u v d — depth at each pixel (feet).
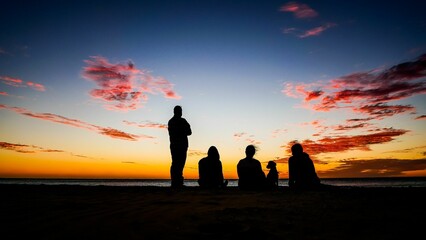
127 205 11.39
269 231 7.18
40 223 7.89
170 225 7.79
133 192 18.01
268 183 22.93
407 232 6.97
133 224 7.87
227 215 9.22
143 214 9.36
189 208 10.70
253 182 22.38
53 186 24.72
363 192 17.53
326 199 13.65
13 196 14.88
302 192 18.33
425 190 18.90
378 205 11.44
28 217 8.73
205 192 18.54
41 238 6.37
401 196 14.76
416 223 7.99
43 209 10.27
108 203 12.01
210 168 25.12
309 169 22.71
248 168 22.74
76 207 10.75
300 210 10.24
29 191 18.34
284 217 8.95
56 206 10.99
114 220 8.36
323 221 8.33
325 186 23.09
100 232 6.96
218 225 7.82
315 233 6.97
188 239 6.46
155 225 7.77
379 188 21.77
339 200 13.16
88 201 12.68
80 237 6.50
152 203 12.05
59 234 6.73
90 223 7.94
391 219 8.56
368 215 9.25
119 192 17.90
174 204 11.82
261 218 8.79
